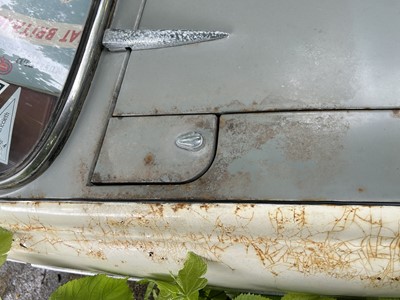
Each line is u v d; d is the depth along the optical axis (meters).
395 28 1.27
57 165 1.34
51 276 2.32
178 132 1.28
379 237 1.12
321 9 1.33
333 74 1.25
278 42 1.32
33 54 1.47
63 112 1.35
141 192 1.25
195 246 1.25
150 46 1.40
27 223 1.35
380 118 1.19
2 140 1.40
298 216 1.14
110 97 1.37
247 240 1.20
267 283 1.33
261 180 1.19
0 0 1.58
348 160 1.16
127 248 1.31
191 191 1.22
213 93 1.30
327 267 1.19
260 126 1.24
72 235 1.33
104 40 1.42
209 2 1.42
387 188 1.12
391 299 1.39
